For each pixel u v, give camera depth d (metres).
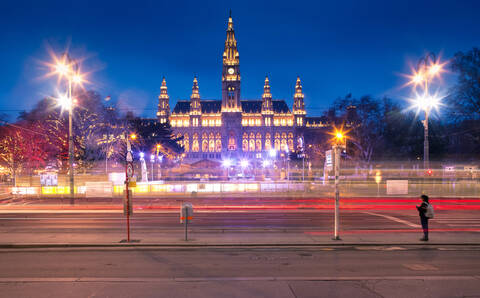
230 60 179.38
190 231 18.08
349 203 32.44
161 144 90.88
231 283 10.11
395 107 69.44
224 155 174.88
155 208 28.94
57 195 37.28
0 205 30.67
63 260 12.77
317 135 86.88
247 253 13.81
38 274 11.09
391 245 15.20
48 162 61.78
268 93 181.88
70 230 18.44
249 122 183.88
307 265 12.09
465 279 10.53
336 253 13.83
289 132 180.25
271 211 26.61
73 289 9.64
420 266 11.98
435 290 9.55
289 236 16.67
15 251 14.15
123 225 20.11
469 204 31.14
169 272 11.26
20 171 58.75
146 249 14.47
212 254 13.64
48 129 58.78
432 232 17.73
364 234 17.22
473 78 52.28
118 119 73.06
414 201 33.84
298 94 181.38
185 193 38.12
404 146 72.50
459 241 15.59
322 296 9.09
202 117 183.25
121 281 10.29
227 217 23.38
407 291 9.47
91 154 63.78
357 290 9.53
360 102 70.56
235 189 39.19
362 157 72.25
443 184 39.44
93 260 12.76
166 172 96.94
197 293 9.30
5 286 9.91
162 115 180.88
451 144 69.75
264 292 9.37
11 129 58.34
